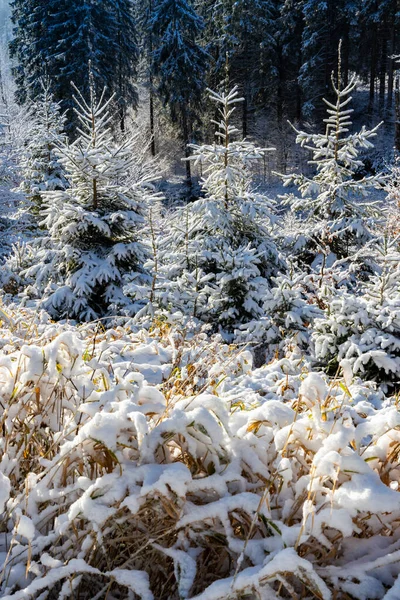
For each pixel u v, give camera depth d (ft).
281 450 3.78
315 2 92.84
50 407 4.72
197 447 3.80
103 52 92.53
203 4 107.96
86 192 22.84
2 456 4.34
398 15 94.17
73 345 4.71
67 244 22.26
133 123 104.83
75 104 87.92
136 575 3.18
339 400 5.11
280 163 91.35
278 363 8.40
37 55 93.76
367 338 13.01
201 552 3.40
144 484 3.26
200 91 96.32
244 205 24.27
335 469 3.35
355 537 3.46
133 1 115.44
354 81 25.38
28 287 21.79
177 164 102.42
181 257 21.76
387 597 2.75
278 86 104.42
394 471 3.84
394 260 14.84
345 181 26.08
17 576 3.41
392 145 87.86
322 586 2.87
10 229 34.86
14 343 6.87
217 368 6.76
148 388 4.08
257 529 3.45
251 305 18.90
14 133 50.67
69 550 3.50
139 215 23.06
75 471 4.12
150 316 17.08
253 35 99.60
